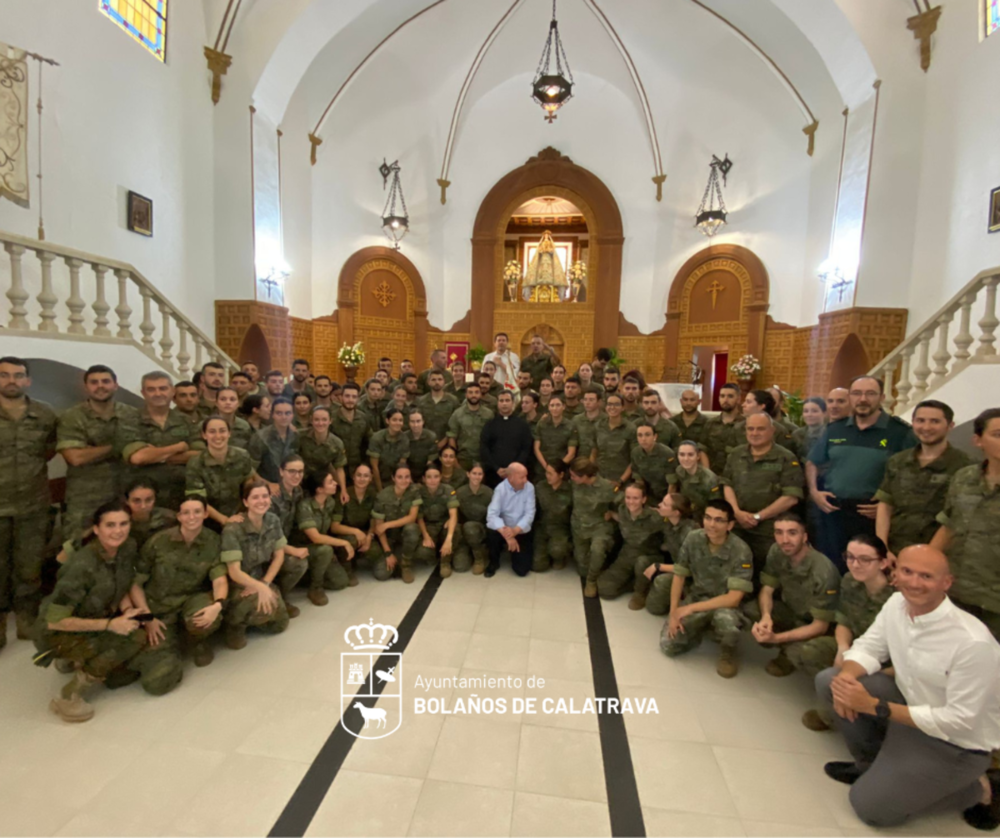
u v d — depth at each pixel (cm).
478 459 536
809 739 258
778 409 496
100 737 247
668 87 1076
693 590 346
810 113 910
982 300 576
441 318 1218
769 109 983
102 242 608
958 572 254
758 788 226
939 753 194
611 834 201
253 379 553
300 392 565
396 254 1158
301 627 358
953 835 204
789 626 314
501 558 504
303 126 1002
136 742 244
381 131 1118
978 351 407
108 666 268
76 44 568
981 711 187
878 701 202
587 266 1227
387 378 672
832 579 286
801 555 300
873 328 722
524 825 204
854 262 752
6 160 463
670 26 953
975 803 210
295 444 438
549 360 702
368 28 909
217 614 300
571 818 208
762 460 372
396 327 1180
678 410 872
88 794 213
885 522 308
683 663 326
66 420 345
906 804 199
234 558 317
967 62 630
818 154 909
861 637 234
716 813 212
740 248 1048
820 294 895
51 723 257
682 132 1103
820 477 358
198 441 398
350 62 957
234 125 795
